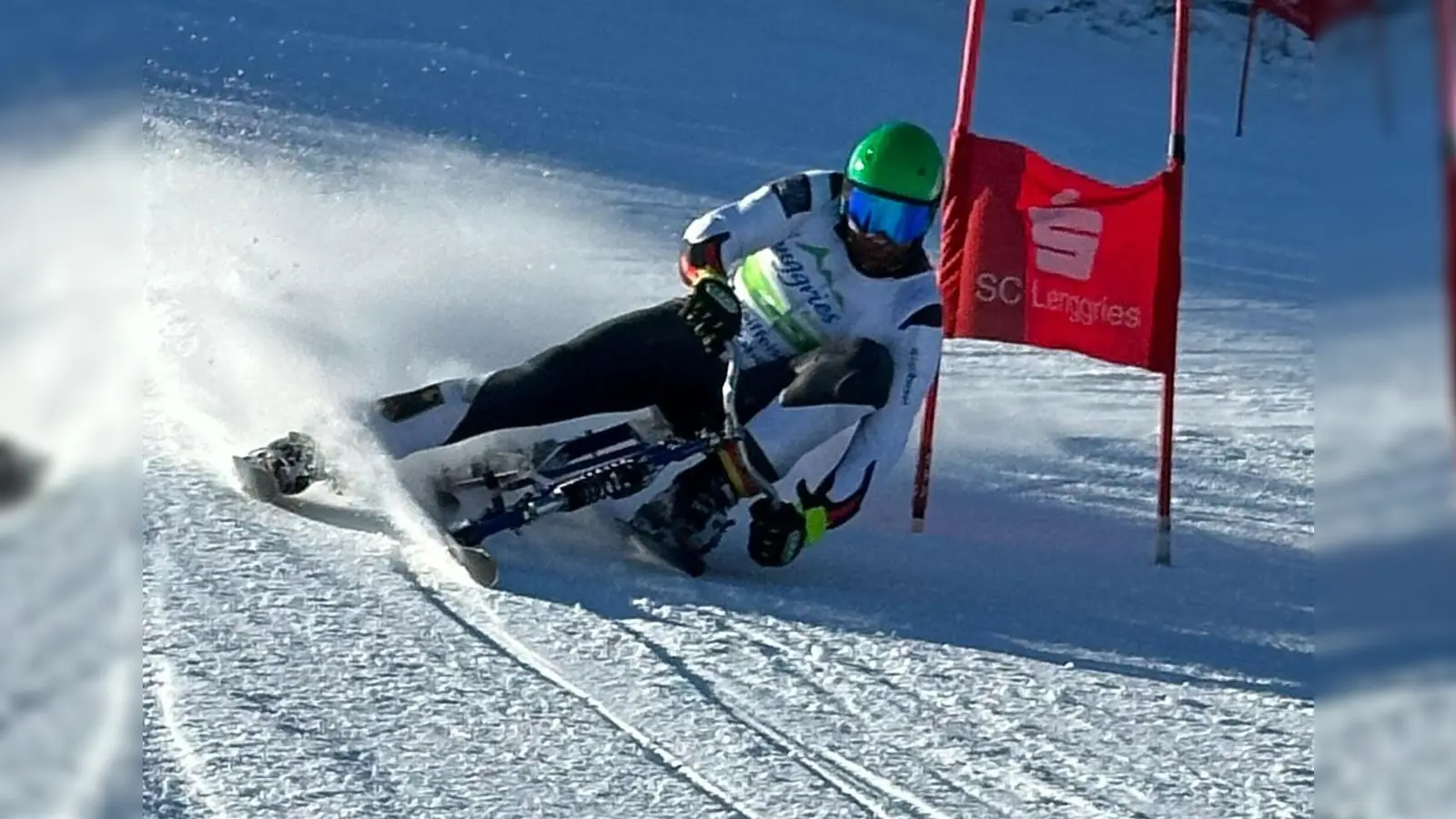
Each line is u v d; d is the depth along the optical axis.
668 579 9.27
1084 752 7.27
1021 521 11.95
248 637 7.34
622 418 10.79
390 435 9.53
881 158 10.02
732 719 7.20
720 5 40.03
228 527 8.77
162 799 5.77
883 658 8.30
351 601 8.03
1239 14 45.72
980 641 8.83
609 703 7.20
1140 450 14.47
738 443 9.56
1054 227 10.99
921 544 11.07
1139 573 10.90
